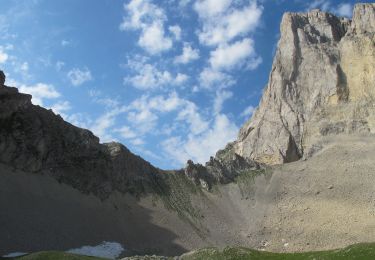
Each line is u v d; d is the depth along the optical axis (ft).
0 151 536.83
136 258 404.36
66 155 603.26
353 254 268.82
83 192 579.89
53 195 541.75
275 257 312.09
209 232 601.62
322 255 285.64
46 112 623.77
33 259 319.88
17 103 575.38
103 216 558.97
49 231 478.18
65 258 321.93
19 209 485.56
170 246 546.67
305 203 652.48
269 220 631.15
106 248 499.51
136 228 565.12
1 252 414.41
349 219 587.68
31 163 556.10
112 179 629.51
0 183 504.43
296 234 585.63
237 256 323.98
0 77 564.71
